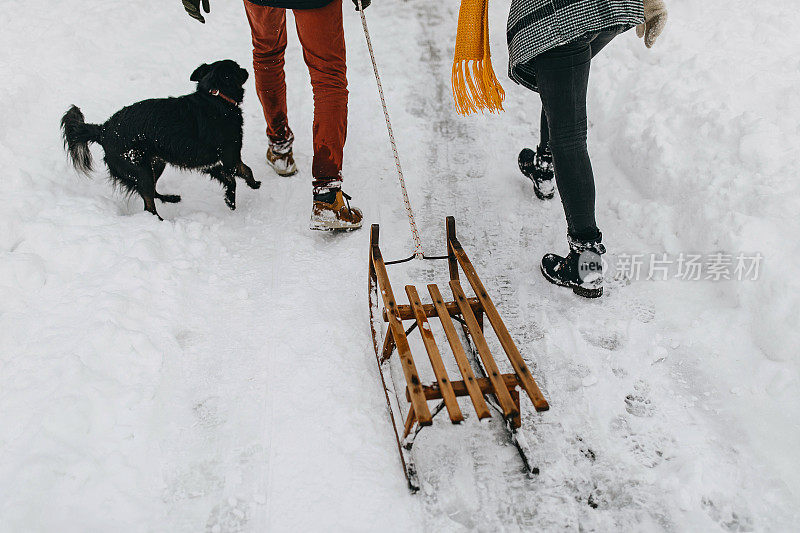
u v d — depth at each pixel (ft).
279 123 13.05
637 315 10.04
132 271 10.27
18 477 7.38
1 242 10.78
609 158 13.19
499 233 12.00
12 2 17.84
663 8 9.73
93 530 7.15
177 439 8.28
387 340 8.79
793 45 13.44
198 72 11.71
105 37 17.10
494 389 7.50
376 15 19.22
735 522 7.18
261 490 7.72
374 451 8.14
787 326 8.80
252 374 9.21
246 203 13.00
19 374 8.64
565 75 9.49
